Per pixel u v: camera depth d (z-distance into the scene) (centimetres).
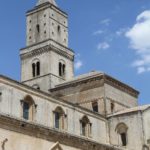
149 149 7312
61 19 10406
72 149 6506
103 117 7831
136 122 7569
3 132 5481
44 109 6500
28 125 5856
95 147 6931
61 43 10138
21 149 5669
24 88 6234
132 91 9012
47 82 9394
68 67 10000
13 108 5956
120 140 7669
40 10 10281
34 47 9894
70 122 6925
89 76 8475
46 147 6062
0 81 5862
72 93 8606
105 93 8175
